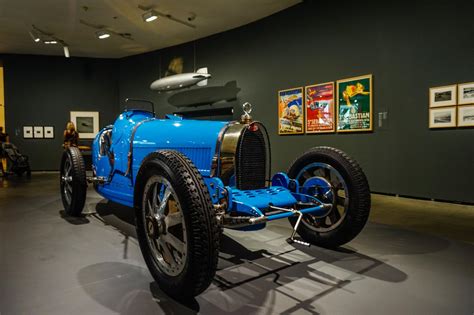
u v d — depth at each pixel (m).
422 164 4.66
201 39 8.01
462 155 4.30
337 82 5.54
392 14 4.89
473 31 4.16
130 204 2.90
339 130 5.55
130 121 3.11
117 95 10.00
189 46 8.29
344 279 1.92
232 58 7.39
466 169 4.27
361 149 5.32
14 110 9.36
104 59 9.88
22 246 2.55
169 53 8.76
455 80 4.33
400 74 4.84
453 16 4.32
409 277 1.95
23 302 1.65
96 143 3.68
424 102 4.62
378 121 5.10
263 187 2.36
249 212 1.92
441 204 4.33
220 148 2.23
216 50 7.71
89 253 2.39
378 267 2.10
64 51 8.38
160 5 6.04
